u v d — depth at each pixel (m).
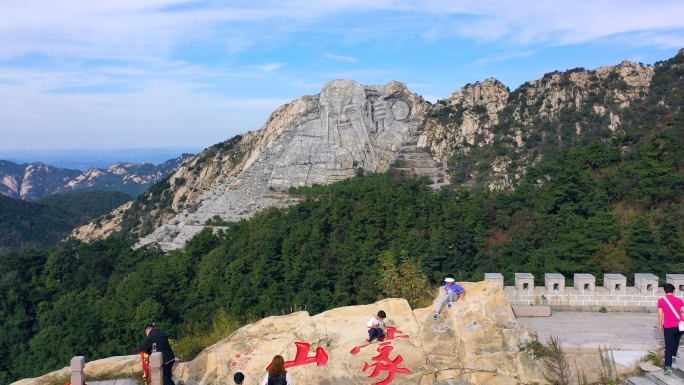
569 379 16.78
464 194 66.69
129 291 56.03
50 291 67.25
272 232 63.41
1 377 53.53
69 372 18.75
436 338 18.27
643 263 37.75
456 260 50.31
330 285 55.53
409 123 126.56
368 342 18.30
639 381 15.99
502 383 16.30
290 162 114.19
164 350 16.67
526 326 20.05
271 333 19.53
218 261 59.62
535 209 54.62
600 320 20.78
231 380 17.48
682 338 18.06
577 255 40.41
